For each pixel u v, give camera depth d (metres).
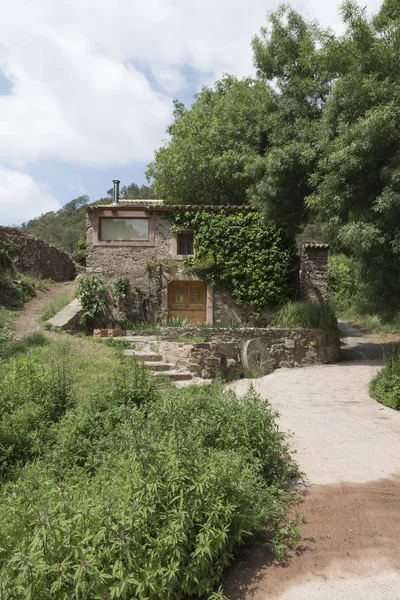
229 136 20.14
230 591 2.52
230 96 21.11
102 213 14.31
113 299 13.99
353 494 3.65
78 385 6.37
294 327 11.59
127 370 6.50
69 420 4.28
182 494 2.48
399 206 9.18
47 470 3.46
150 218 14.33
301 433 5.26
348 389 7.89
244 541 2.95
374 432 5.30
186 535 2.45
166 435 3.26
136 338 10.75
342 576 2.63
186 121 23.41
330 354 11.59
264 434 3.86
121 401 4.75
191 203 23.00
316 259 13.94
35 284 15.52
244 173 19.20
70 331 11.20
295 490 3.72
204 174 21.78
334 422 5.74
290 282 14.16
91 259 14.30
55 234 67.38
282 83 14.93
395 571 2.66
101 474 3.12
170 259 14.23
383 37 10.43
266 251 14.03
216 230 14.08
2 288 13.26
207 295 14.14
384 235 9.45
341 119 10.43
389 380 7.18
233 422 3.85
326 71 11.84
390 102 9.23
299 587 2.54
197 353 8.80
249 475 3.15
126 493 2.49
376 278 10.52
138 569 2.18
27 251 17.42
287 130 13.27
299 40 14.99
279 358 10.58
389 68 10.17
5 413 4.21
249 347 9.79
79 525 2.21
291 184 12.50
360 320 20.53
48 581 2.02
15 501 2.70
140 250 14.31
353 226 9.61
